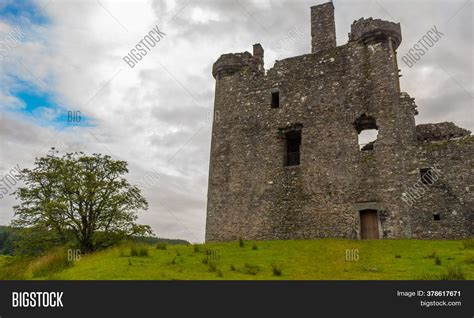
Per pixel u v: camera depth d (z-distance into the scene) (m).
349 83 24.72
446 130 23.86
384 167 22.45
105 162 28.39
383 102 23.47
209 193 26.86
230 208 25.75
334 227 22.61
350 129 23.91
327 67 25.73
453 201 21.22
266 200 24.88
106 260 16.14
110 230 27.28
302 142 25.02
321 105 25.17
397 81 24.30
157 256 16.84
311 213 23.44
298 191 24.19
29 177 26.92
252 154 26.30
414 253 16.53
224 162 26.98
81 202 26.67
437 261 14.20
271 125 26.30
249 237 24.58
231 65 28.81
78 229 26.84
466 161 21.50
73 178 27.08
